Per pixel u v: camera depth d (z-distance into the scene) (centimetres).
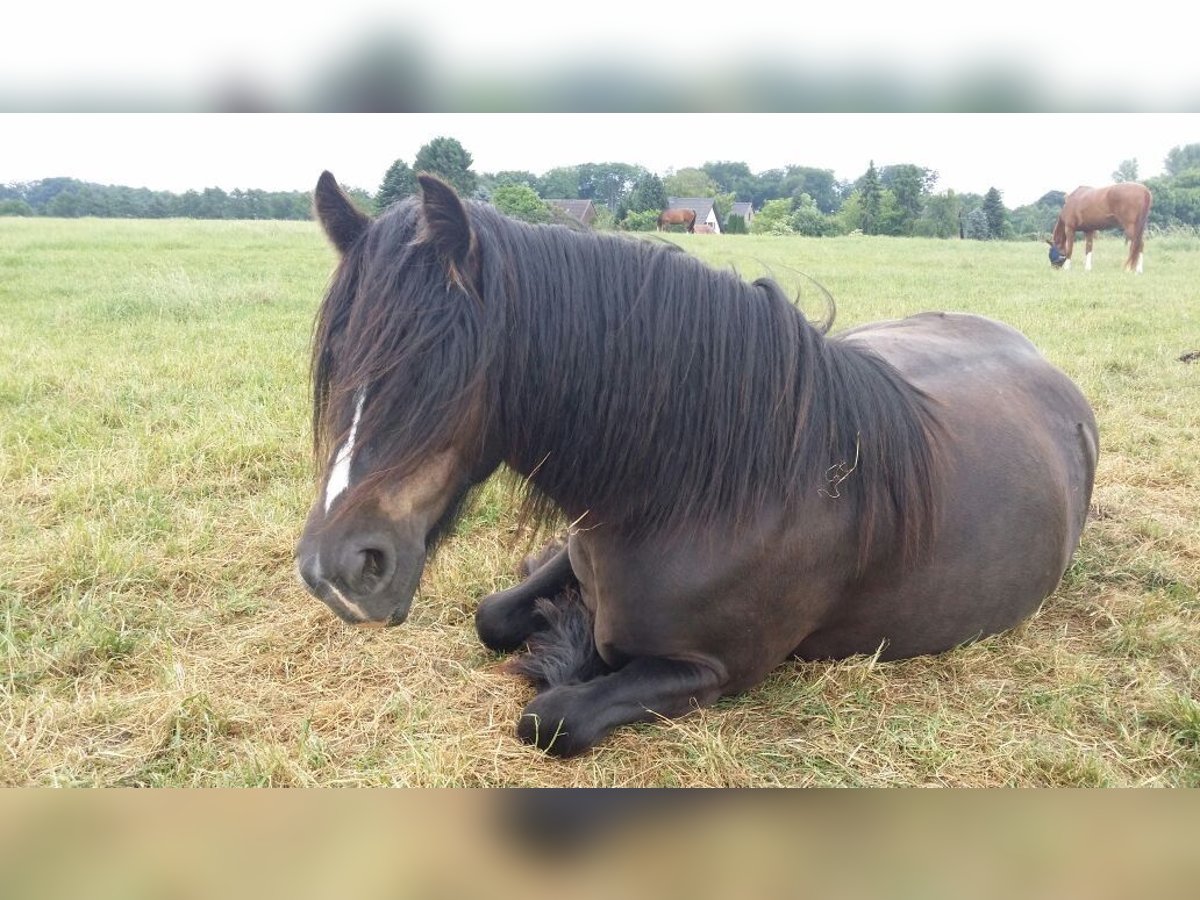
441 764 210
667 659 225
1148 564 326
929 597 245
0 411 475
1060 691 249
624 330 196
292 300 909
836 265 1598
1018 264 1780
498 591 286
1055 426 297
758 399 210
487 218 188
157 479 388
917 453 233
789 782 214
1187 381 608
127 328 723
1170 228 2936
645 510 209
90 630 267
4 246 1504
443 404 167
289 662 260
